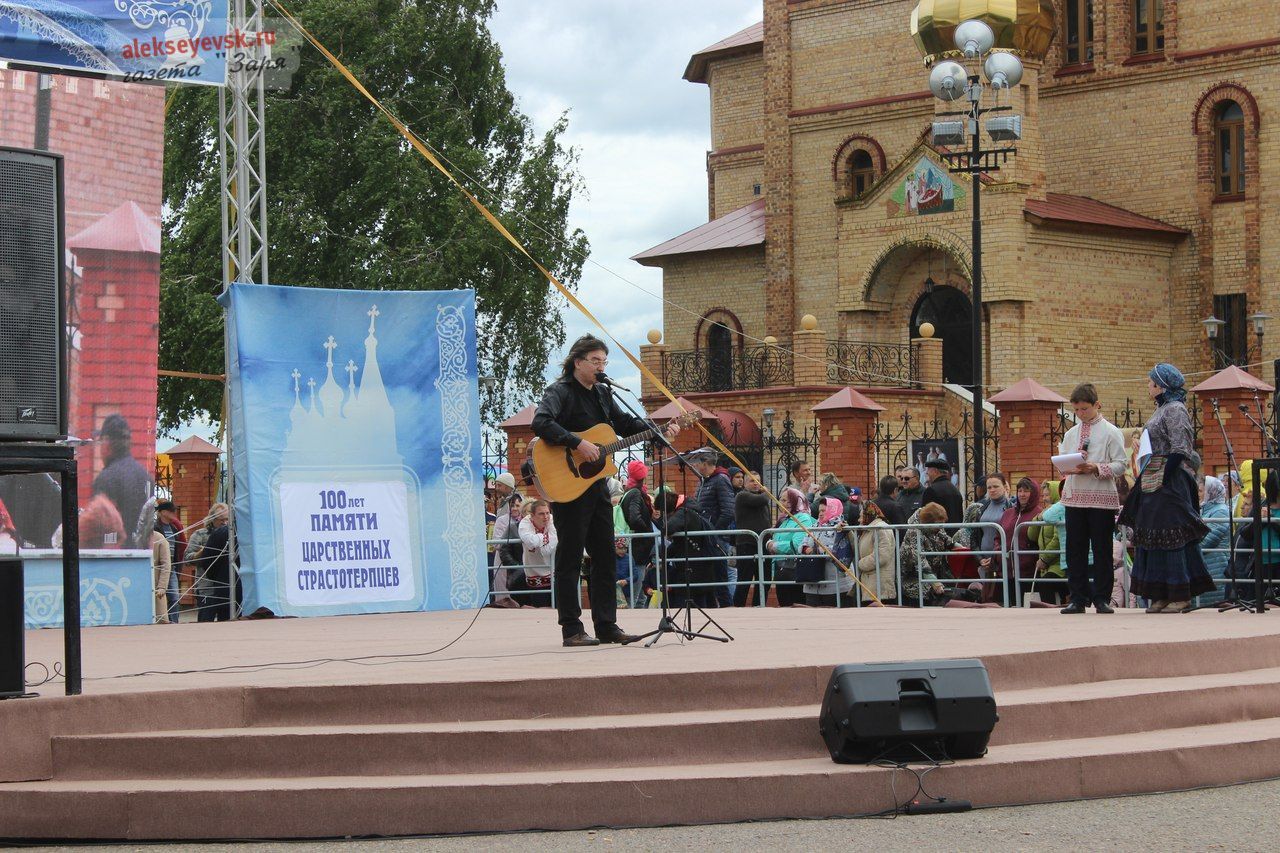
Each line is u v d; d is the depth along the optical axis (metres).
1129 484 18.06
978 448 28.23
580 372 12.06
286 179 43.75
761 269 47.53
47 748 9.00
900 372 40.12
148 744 9.01
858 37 45.41
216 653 12.34
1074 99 44.53
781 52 46.72
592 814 8.54
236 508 17.39
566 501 11.97
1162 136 43.12
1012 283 39.94
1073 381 40.97
